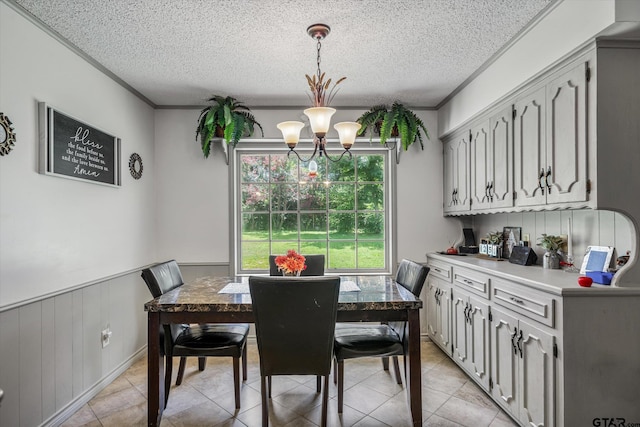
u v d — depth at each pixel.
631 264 1.69
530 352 1.91
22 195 1.90
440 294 3.17
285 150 3.70
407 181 3.61
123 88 2.94
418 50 2.43
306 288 1.76
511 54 2.32
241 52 2.44
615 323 1.69
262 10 1.95
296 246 3.74
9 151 1.82
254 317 1.82
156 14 1.98
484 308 2.38
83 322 2.39
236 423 2.13
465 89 2.99
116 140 2.80
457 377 2.71
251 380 2.71
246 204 3.74
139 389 2.58
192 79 2.89
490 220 3.27
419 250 3.61
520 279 1.97
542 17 2.01
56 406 2.12
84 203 2.42
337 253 3.74
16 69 1.87
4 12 1.80
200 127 3.37
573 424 1.68
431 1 1.88
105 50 2.39
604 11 1.59
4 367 1.77
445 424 2.09
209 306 1.94
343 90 3.15
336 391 2.50
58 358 2.14
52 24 2.06
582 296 1.68
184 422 2.14
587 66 1.73
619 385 1.69
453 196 3.34
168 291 2.29
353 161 3.75
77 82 2.36
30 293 1.94
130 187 3.04
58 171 2.14
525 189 2.23
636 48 1.69
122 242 2.91
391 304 1.96
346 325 2.54
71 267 2.28
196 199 3.54
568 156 1.86
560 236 2.38
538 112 2.10
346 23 2.09
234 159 3.59
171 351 2.18
